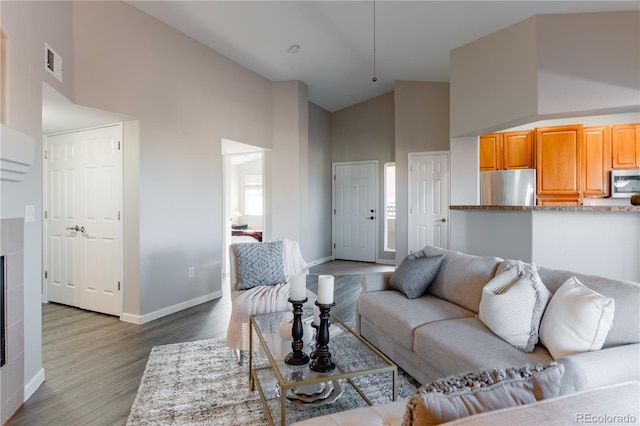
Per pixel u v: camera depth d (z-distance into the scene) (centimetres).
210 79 446
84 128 388
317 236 706
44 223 425
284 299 268
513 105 382
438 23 398
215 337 317
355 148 737
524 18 368
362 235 730
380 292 293
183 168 406
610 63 340
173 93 394
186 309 405
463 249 445
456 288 258
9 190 201
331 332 215
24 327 215
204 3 358
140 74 355
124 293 365
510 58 386
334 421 122
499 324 189
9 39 205
